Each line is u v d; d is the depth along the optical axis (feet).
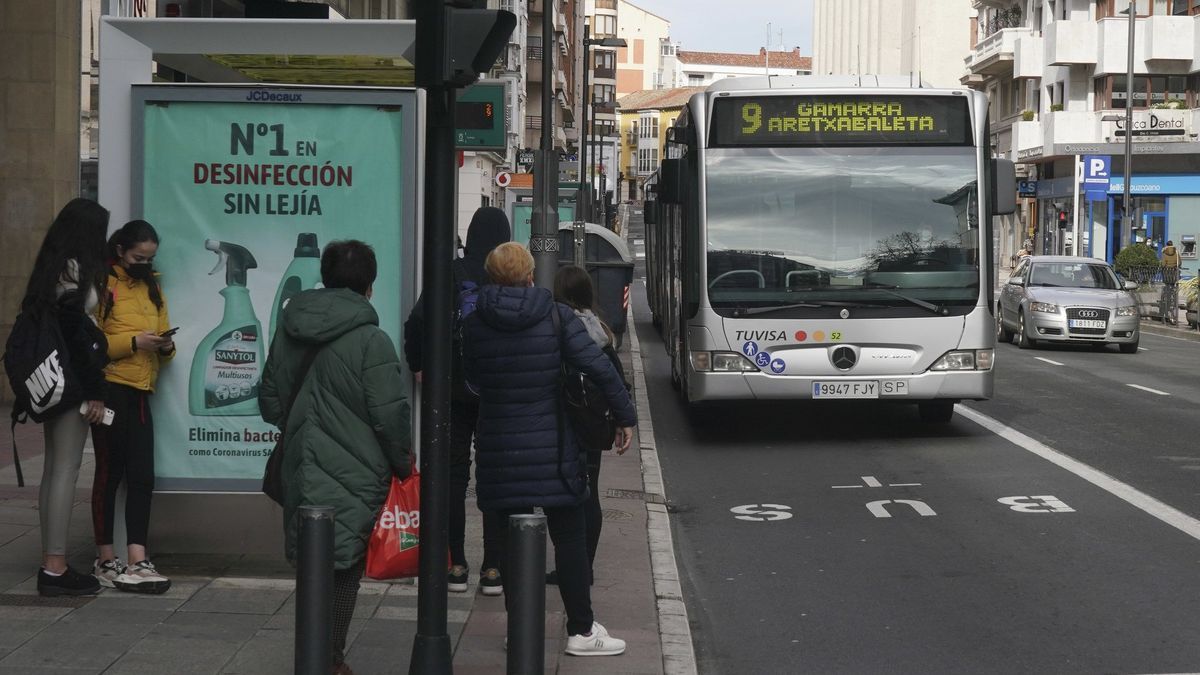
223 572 25.38
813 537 32.83
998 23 229.25
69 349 22.72
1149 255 135.95
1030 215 212.02
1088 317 90.58
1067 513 35.04
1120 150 179.73
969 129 47.19
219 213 25.09
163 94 24.93
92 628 21.59
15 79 50.06
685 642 22.85
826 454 46.06
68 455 23.34
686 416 56.13
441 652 17.95
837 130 46.98
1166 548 30.78
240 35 25.05
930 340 46.68
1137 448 46.57
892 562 29.99
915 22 285.84
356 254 19.66
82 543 27.61
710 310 46.88
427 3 17.35
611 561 29.07
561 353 20.75
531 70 217.36
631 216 442.91
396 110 25.02
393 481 19.48
